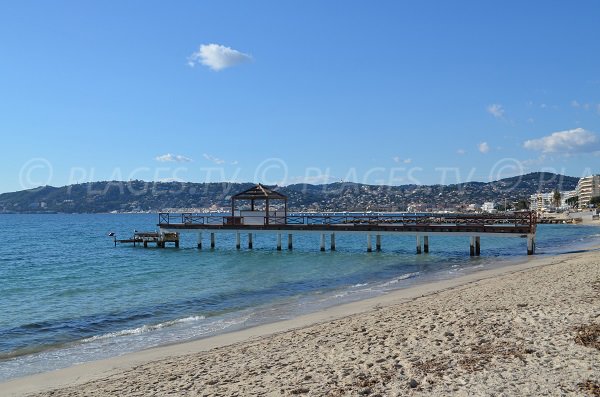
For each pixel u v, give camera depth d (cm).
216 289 2089
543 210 15275
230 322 1424
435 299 1514
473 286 1770
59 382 897
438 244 4953
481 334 980
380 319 1245
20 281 2467
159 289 2112
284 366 874
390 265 2916
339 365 845
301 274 2567
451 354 851
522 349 843
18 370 1007
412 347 923
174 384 817
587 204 16575
